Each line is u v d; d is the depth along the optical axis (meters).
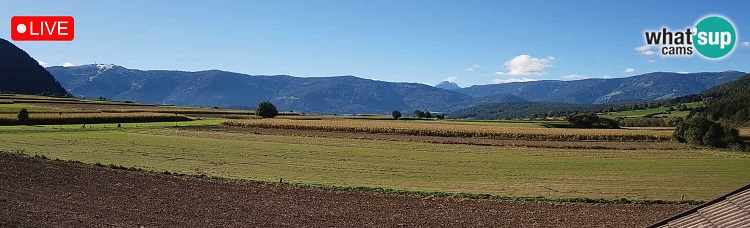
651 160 60.28
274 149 63.75
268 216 28.73
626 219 30.61
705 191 40.47
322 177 43.75
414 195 36.31
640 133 89.56
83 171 39.91
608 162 57.69
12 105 144.38
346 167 50.00
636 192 39.56
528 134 86.06
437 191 38.22
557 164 55.28
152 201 31.22
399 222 28.70
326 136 83.75
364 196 35.47
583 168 52.72
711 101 185.88
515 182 43.66
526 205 33.94
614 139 86.12
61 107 154.88
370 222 28.45
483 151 66.12
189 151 59.72
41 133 75.69
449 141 78.19
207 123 109.00
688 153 69.06
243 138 77.75
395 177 44.94
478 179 44.94
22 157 42.75
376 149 66.00
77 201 29.66
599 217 31.00
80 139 68.81
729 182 45.25
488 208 32.81
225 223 26.66
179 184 37.31
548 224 29.06
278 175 44.03
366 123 105.81
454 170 49.78
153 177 39.59
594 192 39.28
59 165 41.50
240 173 44.50
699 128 79.62
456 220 29.52
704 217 12.42
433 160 56.53
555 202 35.06
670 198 37.28
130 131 85.12
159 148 61.66
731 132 79.94
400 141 77.06
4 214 24.27
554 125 139.75
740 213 11.53
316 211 30.52
